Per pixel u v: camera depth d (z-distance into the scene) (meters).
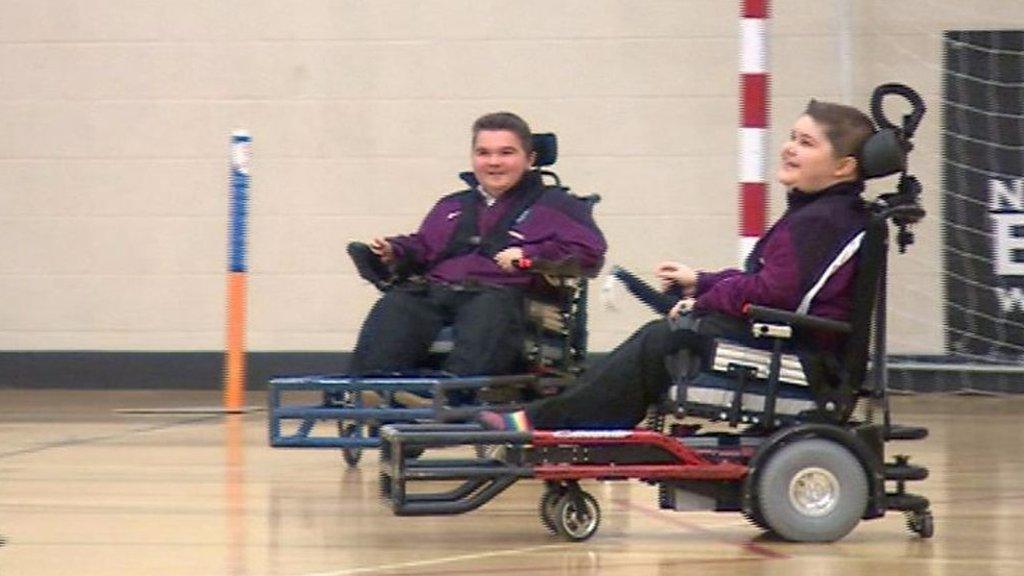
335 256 39.25
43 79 39.50
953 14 37.78
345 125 39.09
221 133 39.31
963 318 38.09
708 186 38.53
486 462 18.83
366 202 39.16
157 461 26.48
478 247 24.72
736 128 38.44
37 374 39.88
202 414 34.56
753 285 18.55
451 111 38.94
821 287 18.58
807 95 38.12
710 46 38.44
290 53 39.06
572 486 18.88
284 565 17.16
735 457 18.88
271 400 23.61
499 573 16.66
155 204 39.56
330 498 22.41
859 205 18.86
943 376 38.03
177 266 39.62
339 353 39.34
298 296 39.28
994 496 22.86
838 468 18.58
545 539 19.03
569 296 24.25
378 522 20.30
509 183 24.62
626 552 18.08
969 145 37.81
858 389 19.06
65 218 39.69
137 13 39.31
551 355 24.09
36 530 19.52
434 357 24.48
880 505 18.77
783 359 18.61
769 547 18.45
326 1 39.00
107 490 23.03
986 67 37.66
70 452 27.62
